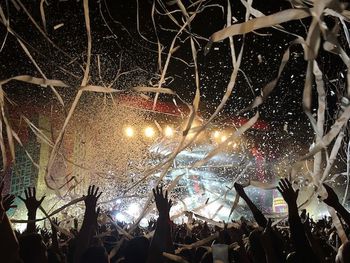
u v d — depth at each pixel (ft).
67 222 21.26
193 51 5.57
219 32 4.12
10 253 6.91
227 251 9.34
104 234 12.33
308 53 3.65
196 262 11.81
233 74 4.85
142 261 9.82
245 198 11.63
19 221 10.02
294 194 8.57
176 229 20.16
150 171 6.45
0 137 6.61
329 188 8.26
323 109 4.61
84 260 9.07
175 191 24.86
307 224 10.15
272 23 3.88
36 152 38.24
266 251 9.55
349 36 4.14
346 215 8.13
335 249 10.93
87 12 5.46
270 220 9.98
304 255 8.43
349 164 6.06
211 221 12.64
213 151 5.27
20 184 43.01
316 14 3.65
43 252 9.26
